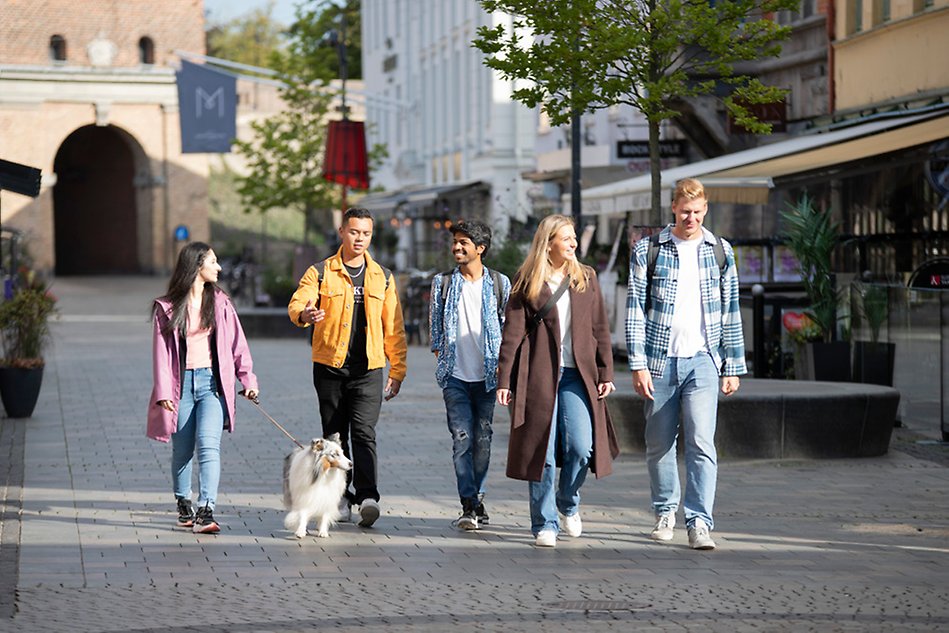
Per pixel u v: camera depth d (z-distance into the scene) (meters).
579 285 9.83
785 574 8.90
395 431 16.34
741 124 20.73
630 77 20.19
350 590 8.54
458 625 7.68
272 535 10.29
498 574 8.95
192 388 10.53
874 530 10.32
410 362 27.27
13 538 10.09
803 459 13.62
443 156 54.81
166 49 68.50
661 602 8.17
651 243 9.79
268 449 14.95
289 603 8.20
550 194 40.72
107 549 9.78
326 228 82.62
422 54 58.59
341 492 10.17
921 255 23.59
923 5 23.70
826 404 13.60
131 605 8.15
